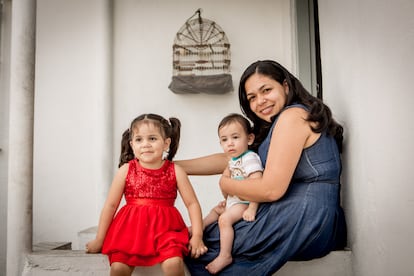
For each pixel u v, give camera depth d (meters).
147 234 1.55
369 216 1.52
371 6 1.49
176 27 4.07
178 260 1.44
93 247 1.70
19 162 1.81
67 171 3.99
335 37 2.03
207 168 2.13
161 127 1.79
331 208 1.58
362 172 1.60
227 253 1.55
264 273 1.49
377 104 1.43
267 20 4.00
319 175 1.59
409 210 1.19
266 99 1.76
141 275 1.57
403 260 1.23
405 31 1.20
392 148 1.30
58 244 3.16
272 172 1.52
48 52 4.10
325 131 1.63
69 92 4.05
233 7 4.03
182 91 3.81
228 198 1.83
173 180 1.75
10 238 1.77
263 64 1.77
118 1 4.12
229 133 1.89
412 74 1.16
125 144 1.97
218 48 3.93
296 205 1.55
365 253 1.55
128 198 1.72
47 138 4.03
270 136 1.74
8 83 4.02
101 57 3.97
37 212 3.97
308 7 3.42
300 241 1.50
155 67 4.05
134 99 4.04
